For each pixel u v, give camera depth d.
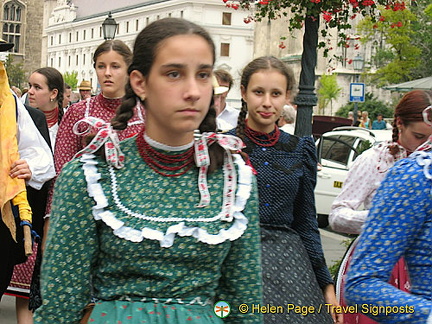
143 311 2.50
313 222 4.38
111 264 2.53
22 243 5.20
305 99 9.37
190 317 2.51
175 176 2.59
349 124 20.56
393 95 59.34
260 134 4.36
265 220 4.24
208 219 2.55
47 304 2.55
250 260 2.64
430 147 3.20
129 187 2.56
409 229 2.69
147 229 2.49
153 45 2.51
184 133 2.56
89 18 112.31
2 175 5.04
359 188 4.53
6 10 120.81
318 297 4.20
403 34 39.34
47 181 5.42
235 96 51.16
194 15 89.25
